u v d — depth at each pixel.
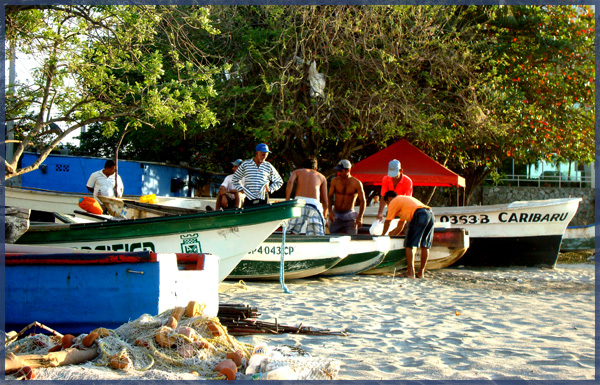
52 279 4.76
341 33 16.69
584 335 5.96
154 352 4.03
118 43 9.30
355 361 4.69
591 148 20.11
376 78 17.16
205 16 9.73
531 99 19.94
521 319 6.92
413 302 8.20
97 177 12.50
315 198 10.66
